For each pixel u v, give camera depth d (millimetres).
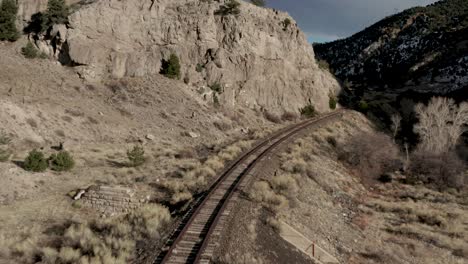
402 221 23500
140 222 14430
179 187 19250
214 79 47031
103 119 32625
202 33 47312
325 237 17125
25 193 17016
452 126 42781
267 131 40719
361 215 23047
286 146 32312
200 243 12016
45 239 12875
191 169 23062
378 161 36531
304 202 20094
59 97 32719
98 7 41375
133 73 41875
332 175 28922
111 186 17531
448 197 31156
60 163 21203
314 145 36062
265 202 17547
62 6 40906
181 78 45062
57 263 11078
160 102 38938
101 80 39844
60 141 26844
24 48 38906
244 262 11570
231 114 44656
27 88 31125
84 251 12039
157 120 36219
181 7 48031
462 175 35656
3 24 40031
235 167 23281
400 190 31906
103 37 41219
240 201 16562
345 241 17734
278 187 20438
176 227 13383
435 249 19344
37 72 35938
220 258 11312
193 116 39125
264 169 23516
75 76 38781
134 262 10984
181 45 46062
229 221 14047
